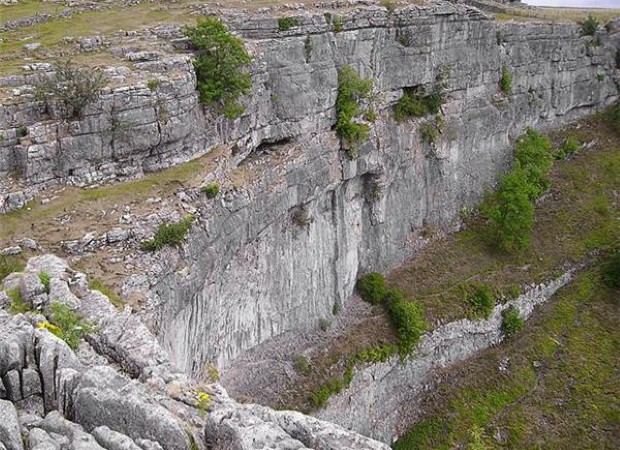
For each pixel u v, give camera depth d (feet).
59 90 97.71
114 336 69.21
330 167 144.66
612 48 254.27
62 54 118.93
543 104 229.86
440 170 185.78
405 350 151.84
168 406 59.21
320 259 149.28
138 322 72.49
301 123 137.59
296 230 139.33
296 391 134.00
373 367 147.13
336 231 154.10
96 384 56.49
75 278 79.36
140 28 135.95
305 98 137.49
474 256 185.88
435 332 159.43
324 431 55.26
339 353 144.87
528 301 177.99
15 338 57.36
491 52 197.88
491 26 195.00
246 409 58.39
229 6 157.79
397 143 167.02
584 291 183.73
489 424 143.43
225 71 116.67
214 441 54.90
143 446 50.62
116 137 101.09
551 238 197.67
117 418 54.03
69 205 95.20
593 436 139.74
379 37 157.38
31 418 53.01
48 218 92.32
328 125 146.00
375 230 168.45
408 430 146.10
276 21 135.64
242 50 119.55
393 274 174.19
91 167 100.83
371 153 155.74
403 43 165.37
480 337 167.43
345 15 147.64
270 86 131.85
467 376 157.79
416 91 175.11
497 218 188.03
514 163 208.64
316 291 149.48
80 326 69.77
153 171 107.04
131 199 98.48
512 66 210.79
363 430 143.95
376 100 159.94
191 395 62.18
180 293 95.04
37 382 56.75
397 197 173.37
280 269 134.92
